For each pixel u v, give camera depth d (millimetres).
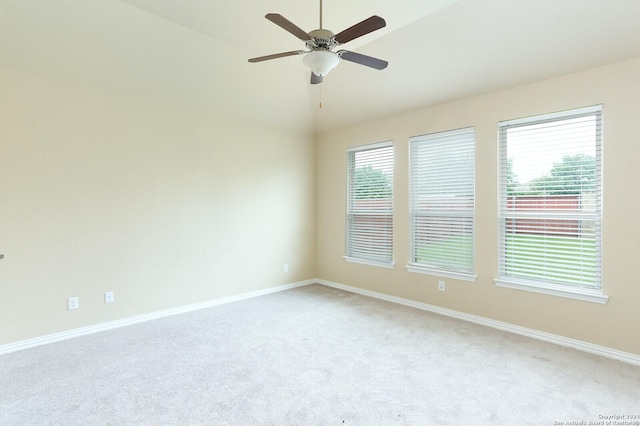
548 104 3102
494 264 3488
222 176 4355
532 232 3275
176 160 3941
